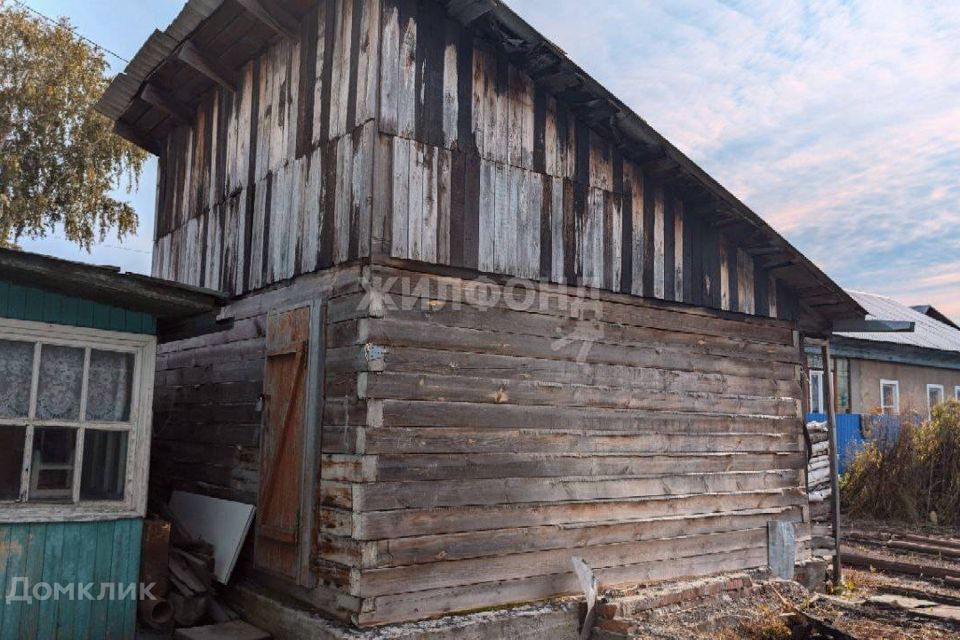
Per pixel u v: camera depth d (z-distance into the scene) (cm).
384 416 590
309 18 726
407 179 624
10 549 546
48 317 573
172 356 949
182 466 882
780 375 953
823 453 1041
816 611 829
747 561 873
